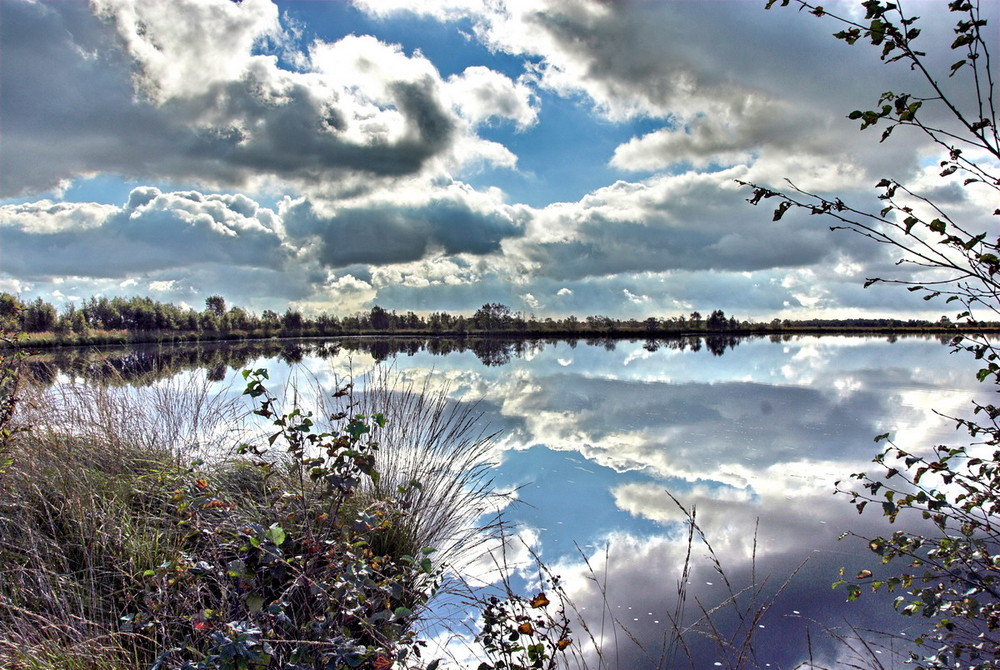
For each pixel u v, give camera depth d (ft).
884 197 6.32
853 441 25.61
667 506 17.72
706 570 13.37
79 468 12.89
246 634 6.19
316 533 9.11
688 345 127.65
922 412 32.19
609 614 11.54
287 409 18.15
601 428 29.14
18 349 13.16
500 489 19.16
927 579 6.96
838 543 14.58
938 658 7.06
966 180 5.99
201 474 12.56
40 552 9.71
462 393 39.99
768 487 19.47
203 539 8.76
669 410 34.35
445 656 9.74
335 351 90.99
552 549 14.65
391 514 11.28
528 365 68.59
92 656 7.50
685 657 10.00
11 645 7.29
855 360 72.02
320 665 6.96
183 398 19.94
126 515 10.84
